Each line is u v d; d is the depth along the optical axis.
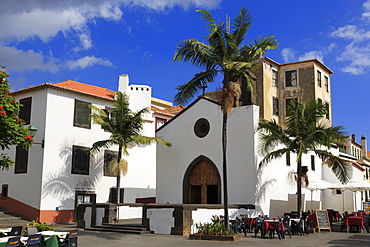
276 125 21.47
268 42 18.59
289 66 43.19
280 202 25.22
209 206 20.11
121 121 25.77
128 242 16.64
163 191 26.55
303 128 20.80
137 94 33.41
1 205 27.41
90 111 28.86
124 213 23.61
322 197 32.34
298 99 42.09
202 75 19.41
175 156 26.48
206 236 17.23
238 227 19.05
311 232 21.05
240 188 23.19
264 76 40.94
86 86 32.03
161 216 19.45
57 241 12.55
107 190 29.33
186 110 26.53
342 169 21.03
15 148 27.45
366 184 25.89
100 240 17.30
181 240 17.06
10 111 17.81
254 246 15.45
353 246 15.61
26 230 14.12
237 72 19.06
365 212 29.25
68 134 27.27
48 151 25.94
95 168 28.75
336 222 27.84
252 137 23.20
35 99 27.03
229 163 23.89
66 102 27.44
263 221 18.77
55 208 25.91
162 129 27.45
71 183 27.02
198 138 25.61
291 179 25.39
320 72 43.47
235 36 19.00
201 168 25.48
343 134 20.52
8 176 27.52
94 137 29.00
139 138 25.81
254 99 23.92
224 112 18.53
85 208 22.81
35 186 25.67
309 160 29.64
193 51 18.61
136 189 31.33
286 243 16.48
